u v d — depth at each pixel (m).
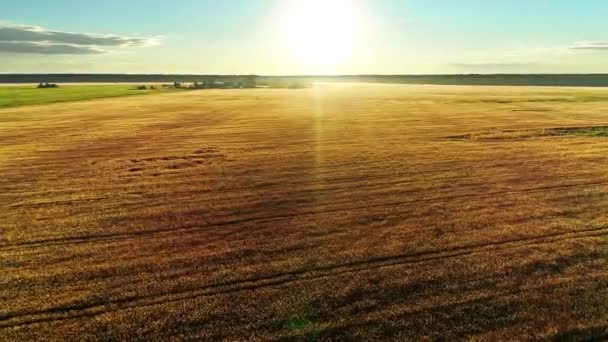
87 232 12.23
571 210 13.57
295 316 7.98
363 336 7.41
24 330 7.66
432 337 7.36
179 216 13.48
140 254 10.74
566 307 8.16
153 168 20.42
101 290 8.99
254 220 13.05
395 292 8.76
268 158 22.38
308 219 13.09
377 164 20.58
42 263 10.30
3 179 18.66
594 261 9.99
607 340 7.28
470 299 8.46
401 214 13.45
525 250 10.65
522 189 16.00
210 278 9.43
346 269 9.77
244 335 7.46
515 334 7.41
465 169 19.31
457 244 11.06
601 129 31.45
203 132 32.88
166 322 7.85
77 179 18.48
